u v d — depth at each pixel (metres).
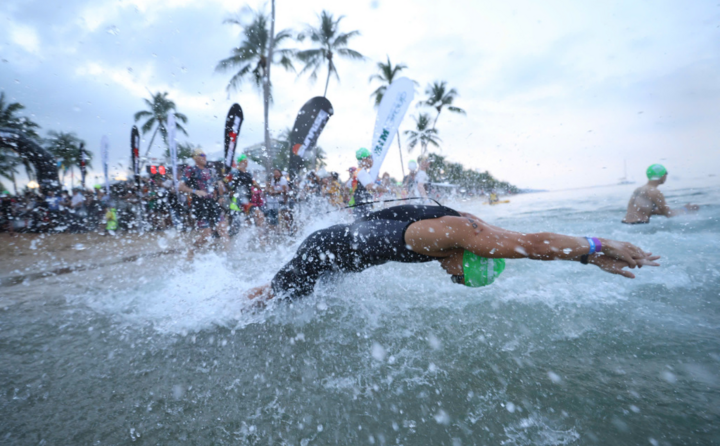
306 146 7.15
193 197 4.82
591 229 3.43
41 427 1.01
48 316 2.02
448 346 1.34
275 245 5.01
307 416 1.00
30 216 9.69
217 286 2.38
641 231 3.13
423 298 1.87
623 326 1.39
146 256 4.75
